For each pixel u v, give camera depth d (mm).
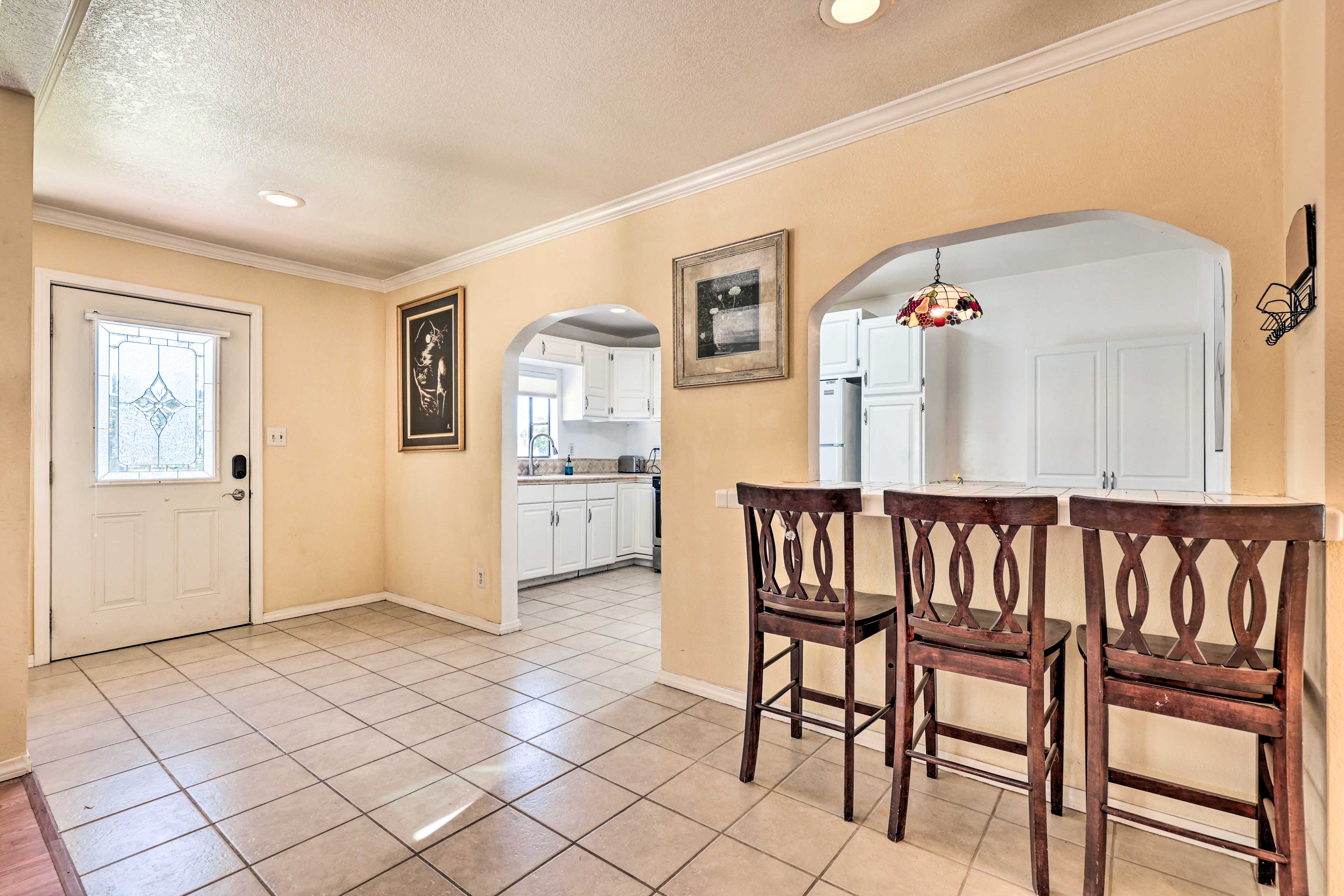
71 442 3318
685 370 2912
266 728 2514
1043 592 1629
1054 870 1699
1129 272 4254
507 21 1826
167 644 3580
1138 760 1925
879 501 1861
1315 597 1521
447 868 1686
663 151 2633
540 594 5008
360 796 2029
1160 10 1792
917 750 2301
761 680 2146
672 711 2709
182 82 2117
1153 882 1662
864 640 2139
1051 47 1950
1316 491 1436
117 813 1924
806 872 1685
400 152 2621
